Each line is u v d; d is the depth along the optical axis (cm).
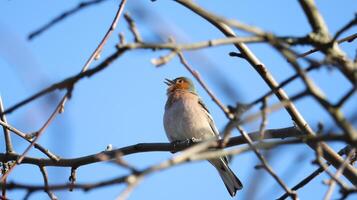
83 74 791
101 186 641
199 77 950
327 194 806
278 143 781
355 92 761
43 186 657
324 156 1204
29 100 816
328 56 838
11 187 659
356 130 764
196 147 730
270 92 859
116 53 769
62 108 1043
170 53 765
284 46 793
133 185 630
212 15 818
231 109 906
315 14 920
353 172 1191
